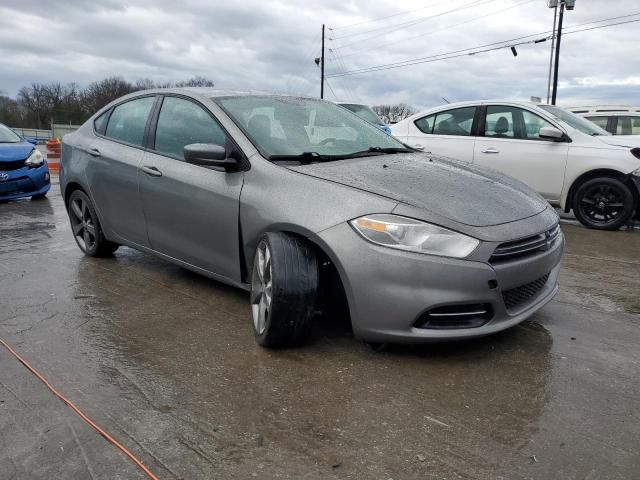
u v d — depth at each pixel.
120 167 4.48
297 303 3.03
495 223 2.97
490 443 2.34
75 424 2.50
